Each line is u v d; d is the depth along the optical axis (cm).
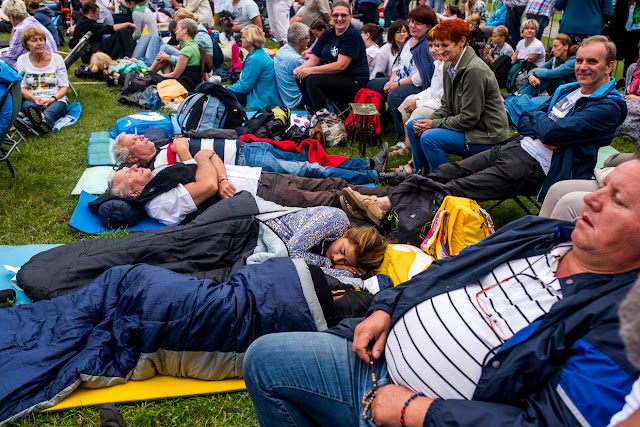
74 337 283
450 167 459
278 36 1159
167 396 275
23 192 498
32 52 700
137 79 811
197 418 270
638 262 161
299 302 279
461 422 163
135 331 278
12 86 499
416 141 536
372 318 216
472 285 194
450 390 183
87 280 340
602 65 394
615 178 159
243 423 268
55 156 586
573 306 164
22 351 273
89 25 987
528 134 445
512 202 531
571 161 411
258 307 277
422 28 654
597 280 167
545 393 157
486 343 178
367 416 197
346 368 210
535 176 430
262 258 356
